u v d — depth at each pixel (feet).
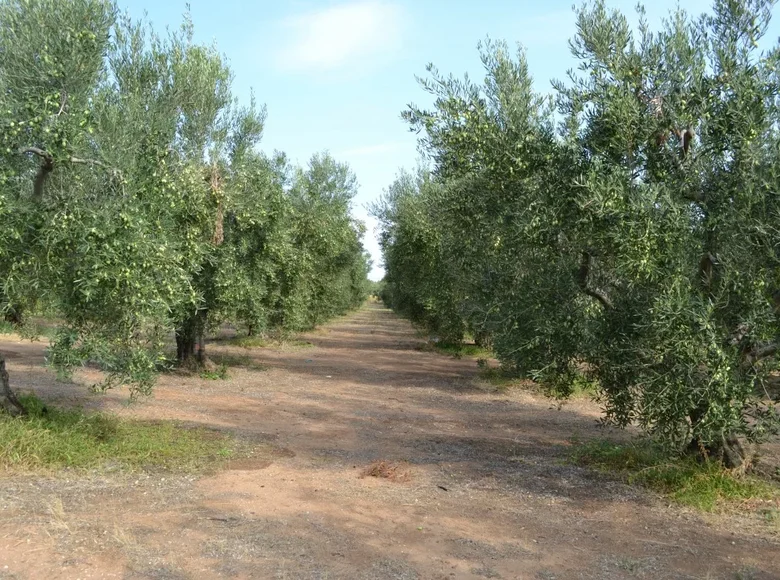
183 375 53.26
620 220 21.48
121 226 22.63
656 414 22.03
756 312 20.30
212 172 43.06
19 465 23.08
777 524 20.95
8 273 22.65
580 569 16.99
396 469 26.94
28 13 23.65
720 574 16.80
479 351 82.12
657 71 24.02
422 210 73.92
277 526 19.30
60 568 15.39
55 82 23.21
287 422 37.32
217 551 17.03
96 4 25.27
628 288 24.26
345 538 18.62
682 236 21.61
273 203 51.93
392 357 79.05
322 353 81.20
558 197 23.75
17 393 33.86
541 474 27.07
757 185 20.57
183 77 38.47
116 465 24.89
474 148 25.95
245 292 50.42
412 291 88.33
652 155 23.99
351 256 106.11
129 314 24.63
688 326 19.99
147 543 17.26
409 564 16.88
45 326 32.60
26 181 23.81
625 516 21.66
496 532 19.76
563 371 27.45
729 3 23.76
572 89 25.13
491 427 38.99
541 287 26.30
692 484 23.91
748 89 21.83
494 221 27.96
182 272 28.19
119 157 23.65
